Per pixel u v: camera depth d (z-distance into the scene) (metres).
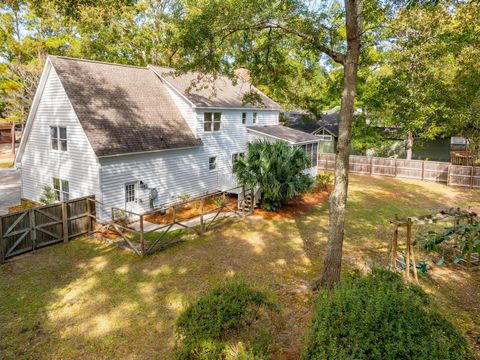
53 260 10.93
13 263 10.70
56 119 15.11
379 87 19.89
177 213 16.44
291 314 7.51
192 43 9.59
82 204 13.20
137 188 15.33
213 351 4.81
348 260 10.66
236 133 21.45
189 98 18.12
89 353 6.56
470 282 9.27
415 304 4.64
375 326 4.26
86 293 8.81
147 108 17.22
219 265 10.42
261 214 15.89
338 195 8.19
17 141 43.53
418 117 19.95
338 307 4.68
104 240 12.63
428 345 4.02
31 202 17.34
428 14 13.42
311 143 22.02
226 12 9.54
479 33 13.40
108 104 15.53
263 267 10.29
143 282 9.39
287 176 15.74
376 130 27.48
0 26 24.62
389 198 19.27
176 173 17.31
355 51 7.73
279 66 11.41
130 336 7.05
